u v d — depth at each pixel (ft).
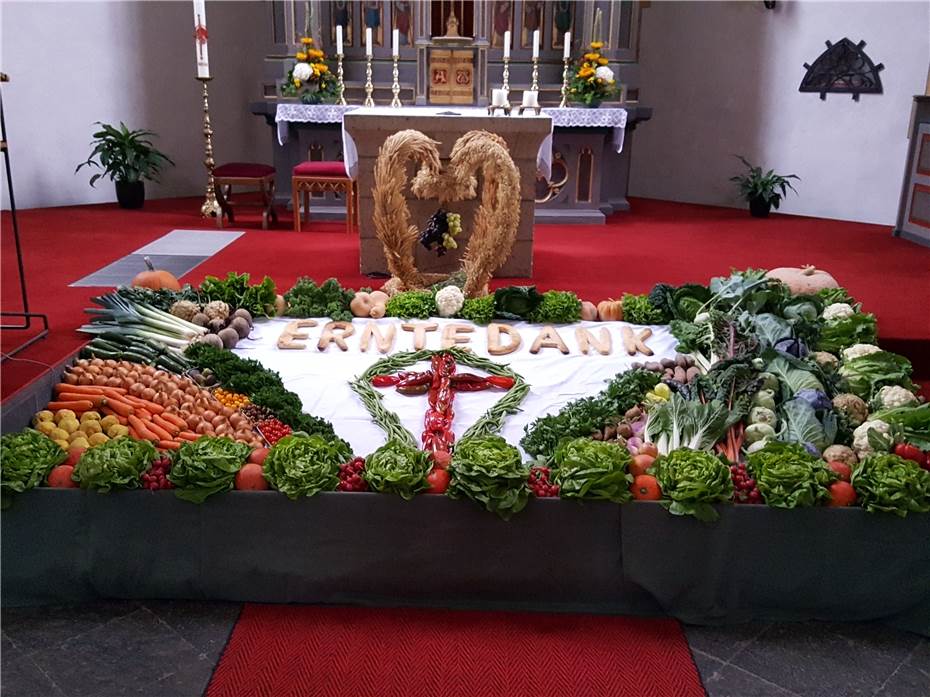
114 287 19.30
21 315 15.25
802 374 13.30
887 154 30.71
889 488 9.69
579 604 10.32
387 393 14.35
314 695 8.77
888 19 29.91
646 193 37.91
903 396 12.89
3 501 9.79
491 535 10.00
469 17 30.91
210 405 13.10
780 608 10.21
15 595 10.16
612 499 9.78
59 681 8.93
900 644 9.91
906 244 26.73
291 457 10.08
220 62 35.73
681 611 10.16
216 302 16.47
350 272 21.29
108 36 32.42
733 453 11.76
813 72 31.91
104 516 10.00
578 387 14.56
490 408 13.61
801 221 31.63
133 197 31.58
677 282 21.03
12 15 29.78
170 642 9.59
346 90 31.14
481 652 9.48
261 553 10.11
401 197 18.15
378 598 10.30
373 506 9.92
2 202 30.42
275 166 32.17
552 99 31.17
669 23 35.53
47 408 13.08
